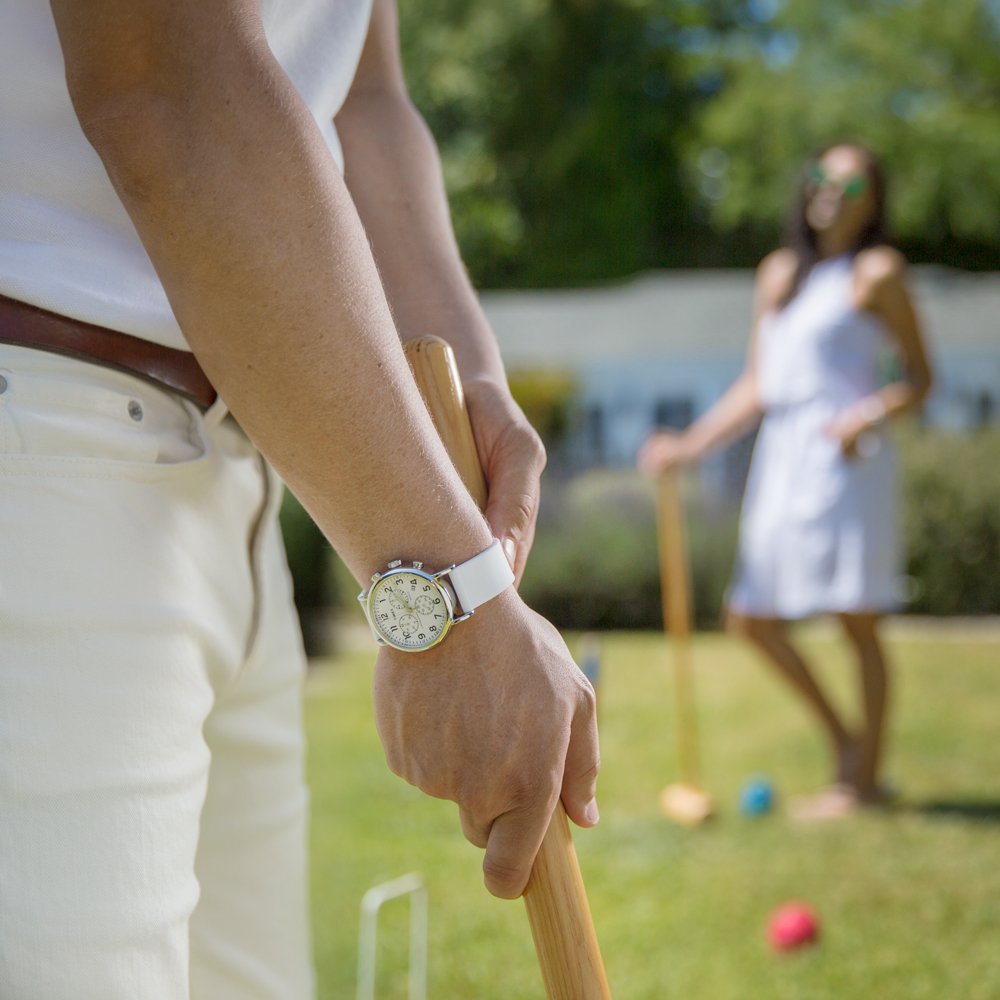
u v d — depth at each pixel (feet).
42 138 3.13
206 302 2.85
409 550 3.05
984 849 12.31
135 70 2.82
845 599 13.82
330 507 3.02
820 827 13.21
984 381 55.26
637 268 80.64
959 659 24.47
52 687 2.89
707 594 34.55
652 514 36.47
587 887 11.41
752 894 11.16
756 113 78.18
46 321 3.06
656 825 13.33
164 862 3.08
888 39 78.84
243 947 4.21
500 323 60.80
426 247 4.33
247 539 3.75
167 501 3.26
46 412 3.00
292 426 2.91
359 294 2.92
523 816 3.13
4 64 3.08
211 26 2.81
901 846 12.46
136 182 2.83
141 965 2.99
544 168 79.41
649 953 9.87
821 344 14.24
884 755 14.74
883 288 13.98
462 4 78.18
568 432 55.77
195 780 3.25
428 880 11.43
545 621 3.30
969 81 79.36
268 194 2.81
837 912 10.68
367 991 6.82
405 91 4.74
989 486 34.86
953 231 79.82
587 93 79.10
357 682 23.65
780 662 14.39
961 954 9.76
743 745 17.26
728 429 15.20
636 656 25.67
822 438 14.07
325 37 3.78
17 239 3.10
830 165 14.34
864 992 9.12
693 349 57.06
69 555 2.96
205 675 3.37
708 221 82.23
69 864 2.86
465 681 3.08
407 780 3.22
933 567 34.99
